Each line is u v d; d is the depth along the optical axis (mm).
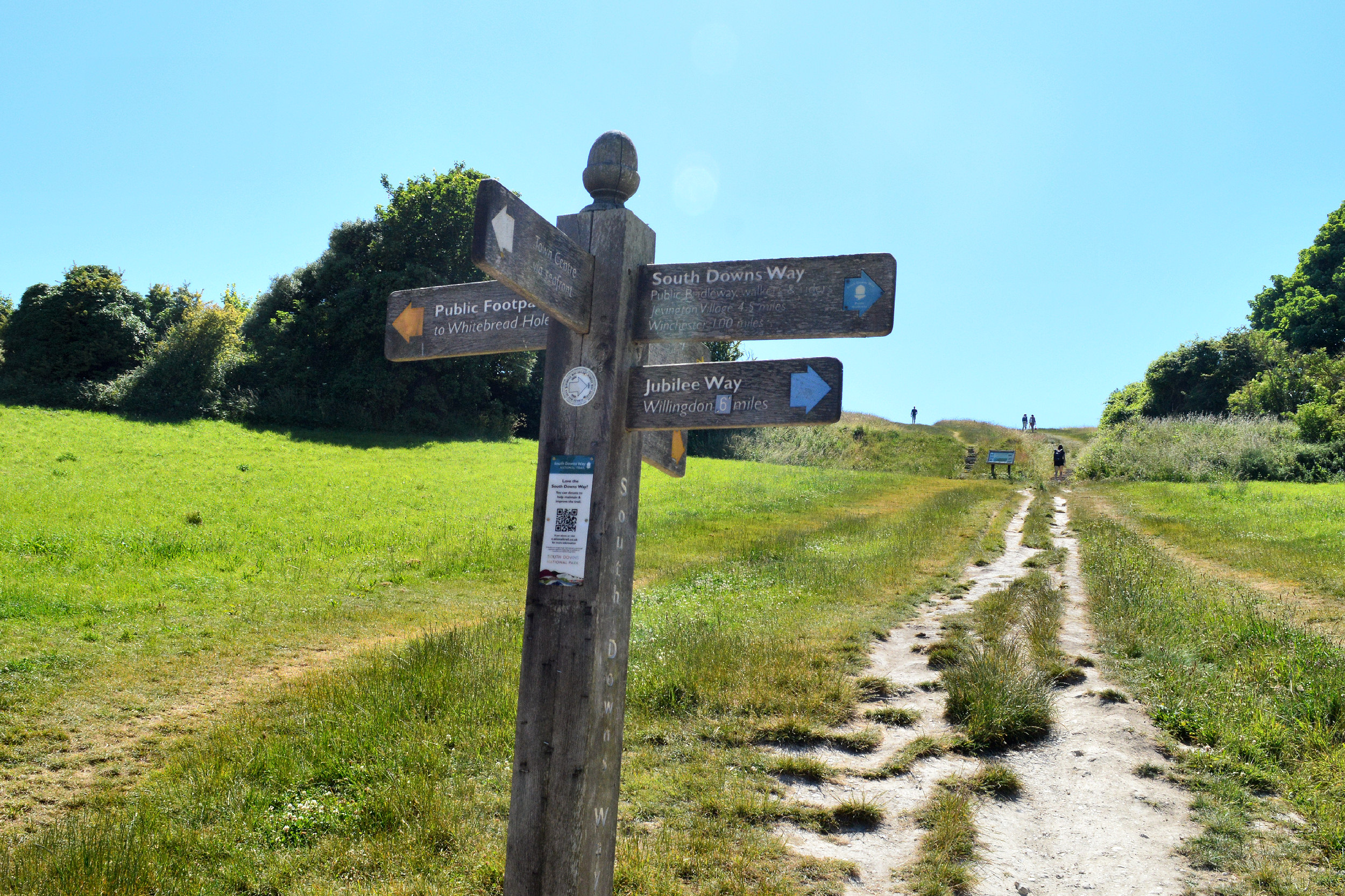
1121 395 56906
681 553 16766
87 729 7293
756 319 2867
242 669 9195
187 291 55125
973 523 20797
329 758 6055
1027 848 4980
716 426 2848
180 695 8250
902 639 9820
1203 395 48375
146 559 14609
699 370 2891
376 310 39562
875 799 5613
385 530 18703
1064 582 13047
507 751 6215
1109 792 5625
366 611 12070
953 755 6348
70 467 22891
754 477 32031
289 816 5215
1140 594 10820
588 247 2986
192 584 13227
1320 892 4270
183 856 4773
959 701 6992
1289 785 5520
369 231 43750
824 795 5684
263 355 40938
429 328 3412
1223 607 10133
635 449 3014
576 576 2805
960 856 4824
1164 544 17281
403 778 5586
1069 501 27484
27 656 9188
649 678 7613
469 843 4848
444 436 40500
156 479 22594
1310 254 55625
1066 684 7863
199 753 6469
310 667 9328
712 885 4402
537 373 48062
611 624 2850
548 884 2740
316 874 4566
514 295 3213
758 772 5965
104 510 18219
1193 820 5195
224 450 29281
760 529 20203
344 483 24812
